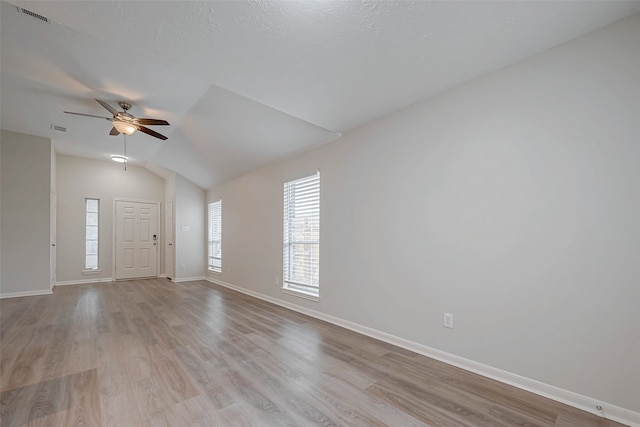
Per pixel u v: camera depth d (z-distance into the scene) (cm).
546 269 191
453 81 233
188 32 183
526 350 198
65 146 543
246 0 157
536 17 165
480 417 169
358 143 322
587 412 172
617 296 166
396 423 163
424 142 261
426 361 243
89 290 548
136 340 290
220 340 291
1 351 262
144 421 163
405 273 272
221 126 402
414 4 158
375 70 220
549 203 191
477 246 224
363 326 310
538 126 197
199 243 696
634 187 163
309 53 202
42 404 179
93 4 160
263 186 488
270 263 465
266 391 196
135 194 697
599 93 174
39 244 498
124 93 331
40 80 304
